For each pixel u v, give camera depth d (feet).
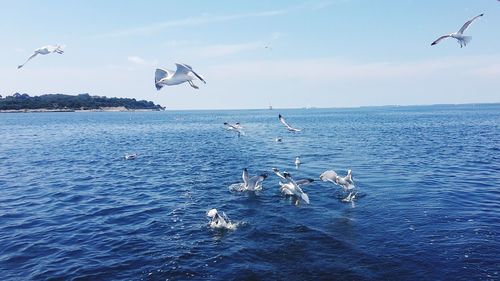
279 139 198.39
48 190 88.43
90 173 110.83
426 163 118.01
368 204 70.90
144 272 45.44
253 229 59.26
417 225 58.75
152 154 153.48
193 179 99.55
